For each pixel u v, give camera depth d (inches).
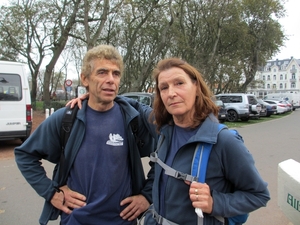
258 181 50.4
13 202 152.7
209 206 48.3
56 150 69.8
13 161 244.8
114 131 68.6
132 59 1270.9
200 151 52.4
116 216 67.9
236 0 1011.3
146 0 810.2
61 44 805.9
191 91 55.6
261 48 1266.0
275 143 360.5
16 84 291.1
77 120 67.4
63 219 67.3
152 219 61.5
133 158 71.0
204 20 1008.9
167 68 57.4
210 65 959.0
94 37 668.7
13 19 876.6
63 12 799.1
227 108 703.7
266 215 139.3
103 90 66.0
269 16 1200.2
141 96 433.7
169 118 63.3
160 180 58.7
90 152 66.2
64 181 68.1
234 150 50.4
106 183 65.6
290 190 53.1
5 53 1012.5
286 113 1205.7
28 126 296.0
